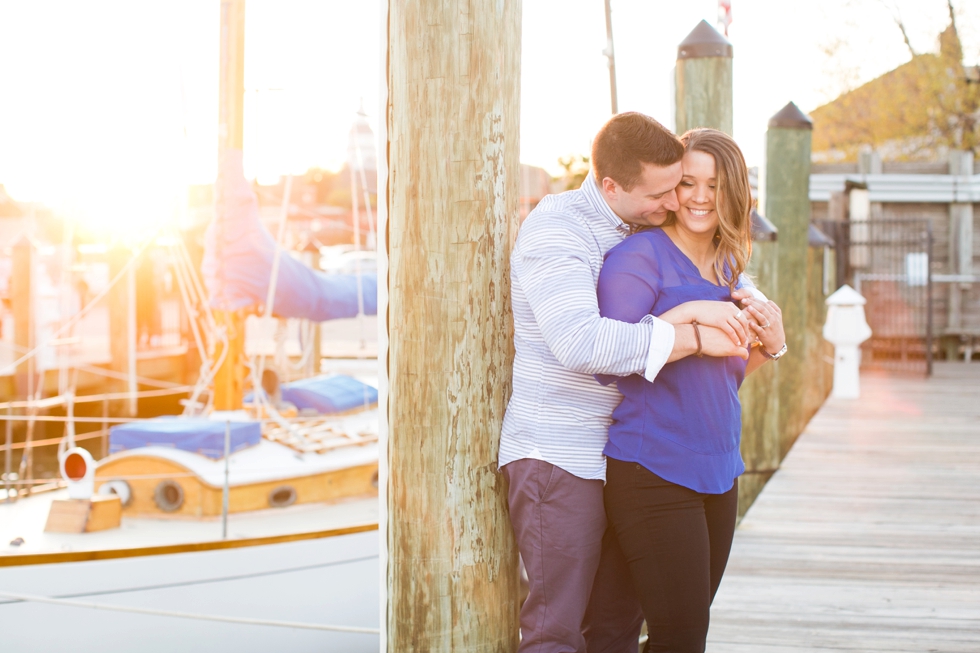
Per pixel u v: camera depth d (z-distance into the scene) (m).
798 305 5.93
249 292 5.51
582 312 1.64
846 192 10.46
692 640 1.71
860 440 6.42
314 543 4.45
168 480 4.66
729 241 1.74
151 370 13.57
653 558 1.71
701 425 1.70
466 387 1.83
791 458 5.81
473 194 1.81
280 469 4.84
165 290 15.25
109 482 4.74
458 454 1.84
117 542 4.28
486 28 1.79
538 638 1.78
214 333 5.75
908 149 17.95
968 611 3.06
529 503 1.77
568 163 13.43
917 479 5.18
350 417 6.09
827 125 18.83
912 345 11.15
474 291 1.82
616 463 1.74
